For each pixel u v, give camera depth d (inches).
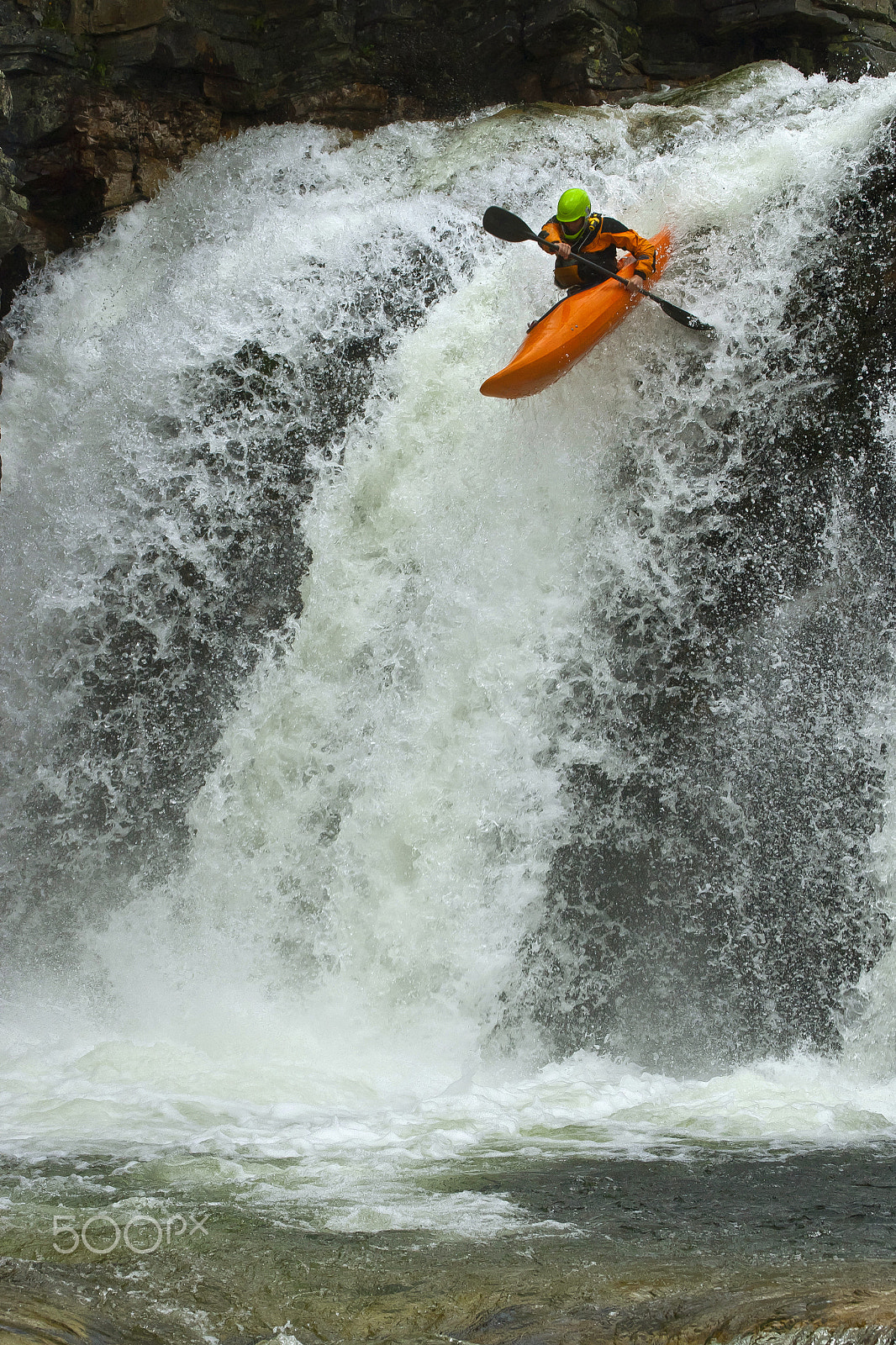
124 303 798.5
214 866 534.6
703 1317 171.8
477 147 704.4
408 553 519.2
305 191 793.6
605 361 477.1
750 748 430.6
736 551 444.5
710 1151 286.5
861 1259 200.8
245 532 607.8
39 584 666.8
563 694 462.0
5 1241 219.3
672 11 853.8
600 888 446.0
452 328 553.6
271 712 538.6
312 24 884.0
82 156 861.2
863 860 401.1
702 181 500.1
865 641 416.2
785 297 454.6
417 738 486.3
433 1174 268.5
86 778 627.5
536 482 486.3
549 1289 189.9
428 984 447.2
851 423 430.9
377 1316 183.0
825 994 402.0
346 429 568.4
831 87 649.0
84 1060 396.5
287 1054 408.2
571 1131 310.5
